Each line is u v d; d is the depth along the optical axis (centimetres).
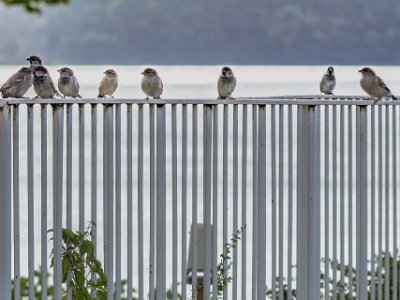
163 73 8262
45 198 1120
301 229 1257
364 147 1320
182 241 1180
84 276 1124
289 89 5162
